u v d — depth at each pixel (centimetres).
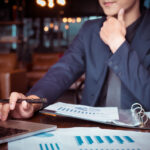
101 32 117
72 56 145
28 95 107
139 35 128
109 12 125
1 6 629
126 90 124
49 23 915
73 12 917
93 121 88
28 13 906
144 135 68
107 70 128
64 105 98
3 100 86
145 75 107
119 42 110
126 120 83
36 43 909
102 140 62
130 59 108
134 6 128
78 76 145
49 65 549
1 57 433
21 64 582
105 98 129
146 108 107
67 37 909
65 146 58
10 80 301
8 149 56
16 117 93
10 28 670
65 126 81
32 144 60
